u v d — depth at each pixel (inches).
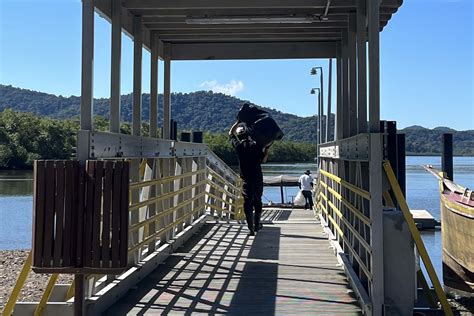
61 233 163.9
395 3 267.3
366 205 202.1
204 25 308.7
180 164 326.0
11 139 1889.8
